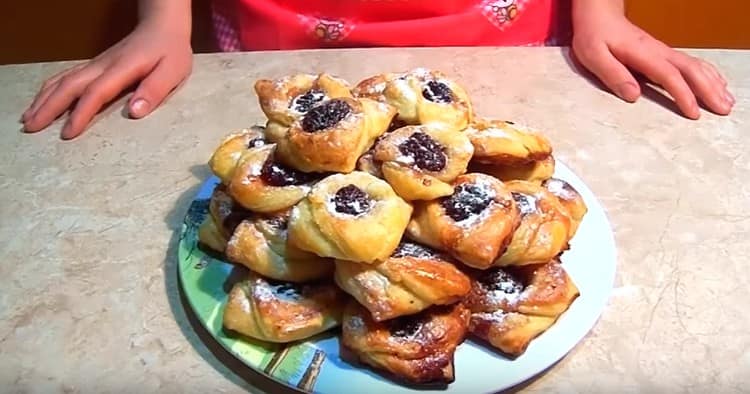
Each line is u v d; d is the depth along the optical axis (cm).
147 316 57
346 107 52
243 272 56
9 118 77
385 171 50
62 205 66
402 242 50
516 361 50
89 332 56
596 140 72
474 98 76
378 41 91
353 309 50
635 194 66
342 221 47
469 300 51
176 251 62
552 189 58
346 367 50
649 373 52
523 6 92
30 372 53
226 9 98
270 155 53
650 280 58
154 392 52
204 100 78
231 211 55
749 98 77
